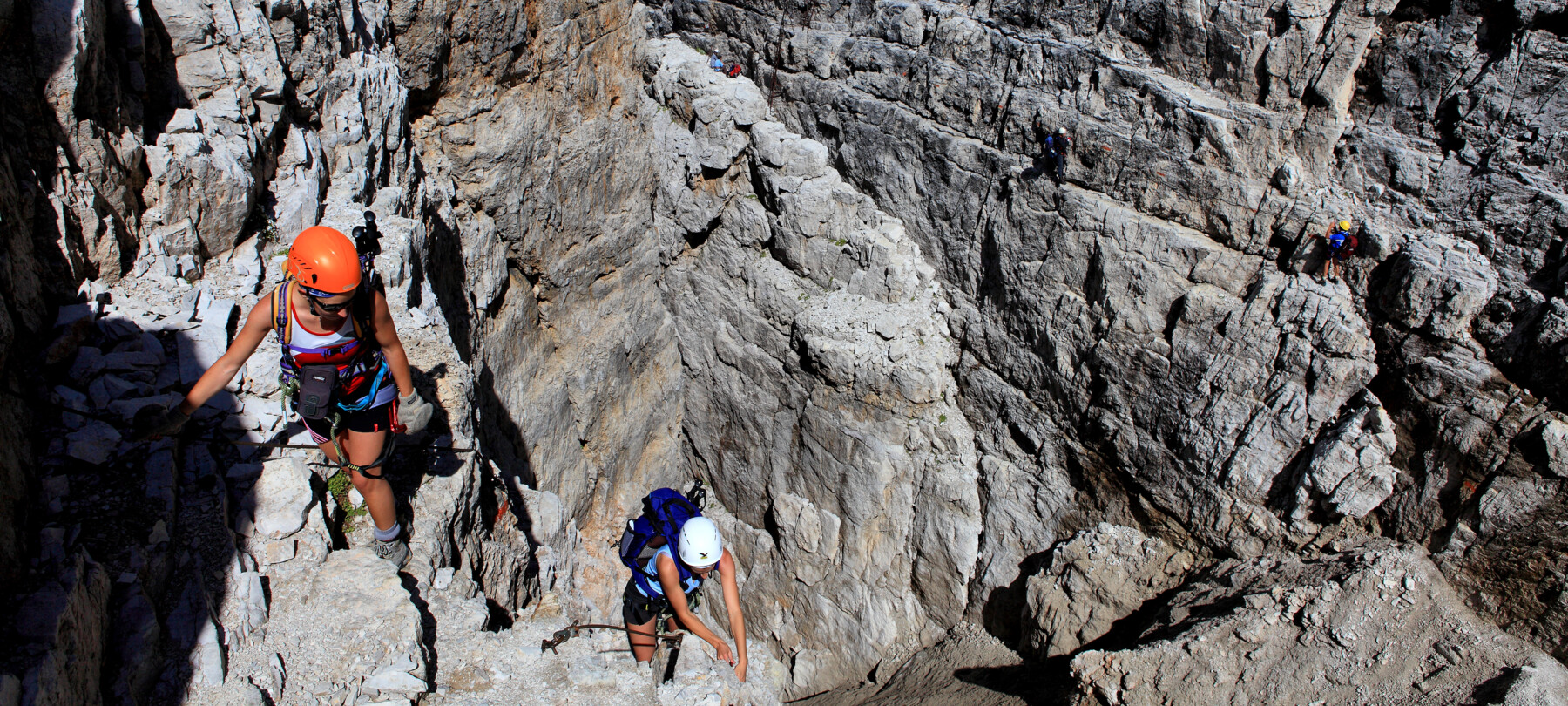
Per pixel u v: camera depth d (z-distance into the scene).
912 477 19.06
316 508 5.90
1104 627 15.60
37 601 4.27
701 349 21.88
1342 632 11.94
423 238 10.50
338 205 9.48
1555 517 11.07
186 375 6.30
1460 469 11.98
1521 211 11.41
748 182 19.78
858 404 18.91
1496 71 11.46
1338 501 12.99
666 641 6.05
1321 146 12.87
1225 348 13.99
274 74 9.06
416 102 13.97
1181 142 13.97
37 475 5.27
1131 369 15.20
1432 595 11.84
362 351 4.91
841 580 20.44
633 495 22.00
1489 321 11.72
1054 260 15.94
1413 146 12.31
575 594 10.82
